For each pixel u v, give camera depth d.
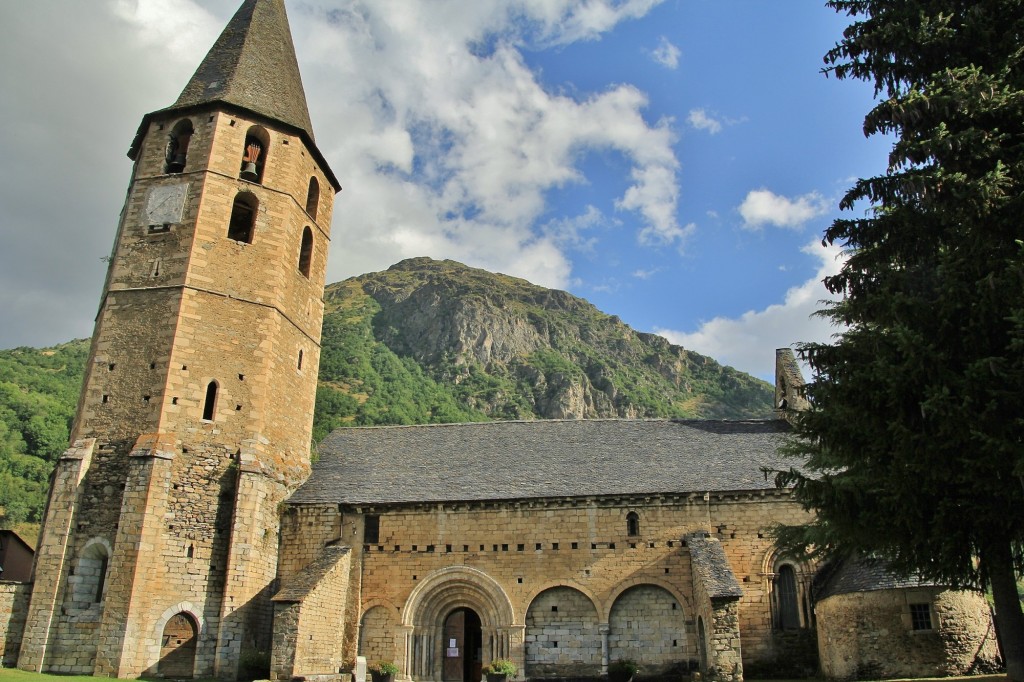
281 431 28.36
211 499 25.38
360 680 24.39
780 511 26.02
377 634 25.95
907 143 15.55
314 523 27.22
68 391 80.31
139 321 26.89
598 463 29.22
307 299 31.31
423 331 143.12
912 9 16.91
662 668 24.86
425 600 26.22
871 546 16.69
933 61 16.91
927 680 19.88
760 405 145.12
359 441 32.91
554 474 28.55
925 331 14.68
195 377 26.36
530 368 133.62
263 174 30.12
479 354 135.00
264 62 32.38
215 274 27.81
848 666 22.39
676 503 26.48
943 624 21.47
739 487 26.50
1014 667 15.59
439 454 31.08
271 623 26.05
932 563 15.82
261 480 26.19
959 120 15.59
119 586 22.97
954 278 14.34
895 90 17.50
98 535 24.05
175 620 24.03
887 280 16.45
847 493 16.09
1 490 63.47
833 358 16.55
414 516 27.12
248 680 23.47
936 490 14.59
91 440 25.33
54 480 24.55
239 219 31.19
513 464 29.64
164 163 29.52
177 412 25.67
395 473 29.59
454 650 26.08
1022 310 12.58
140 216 28.58
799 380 33.09
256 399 27.23
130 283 27.52
